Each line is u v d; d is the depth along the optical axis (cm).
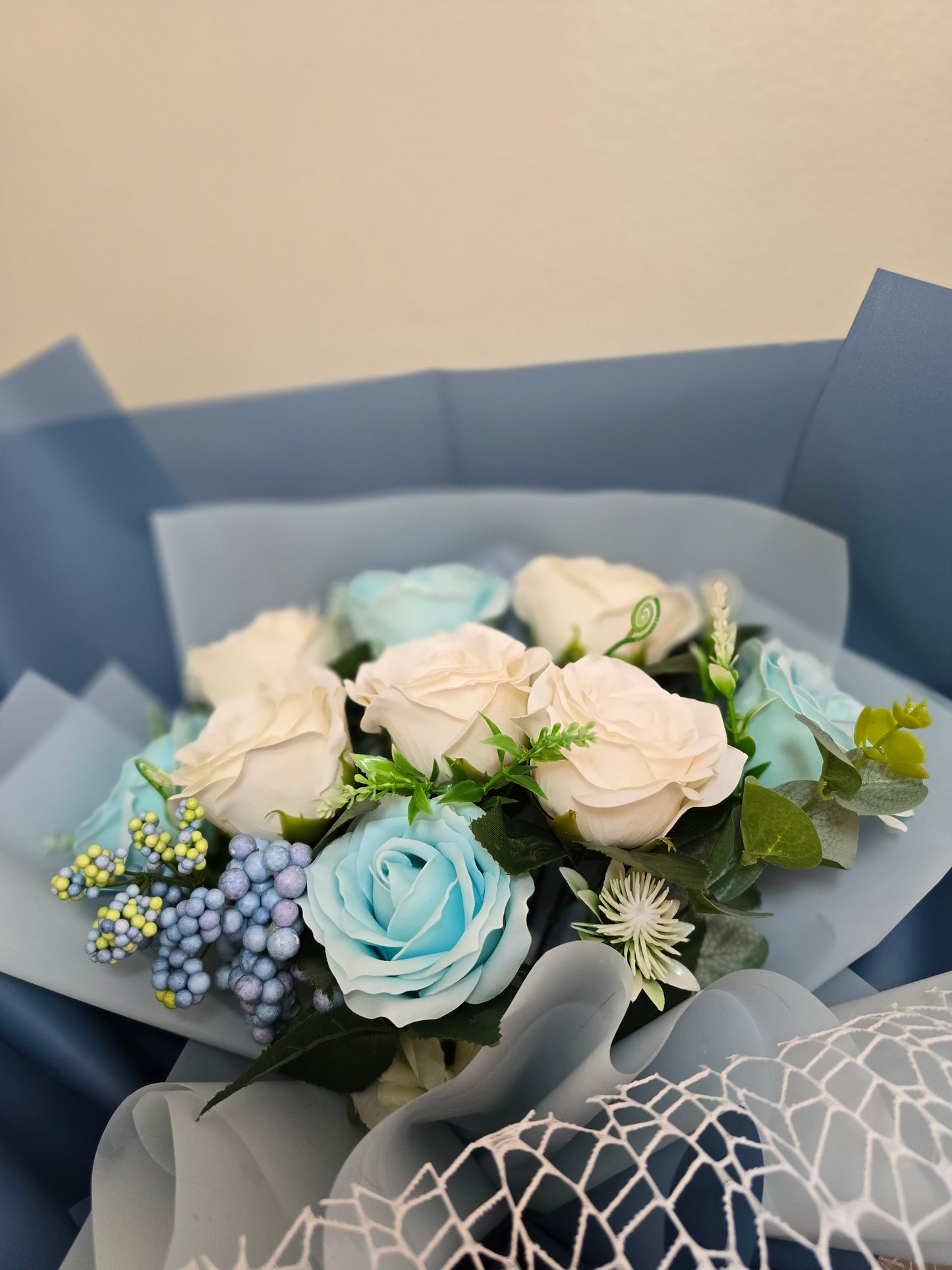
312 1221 20
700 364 39
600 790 23
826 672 32
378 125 46
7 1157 26
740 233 41
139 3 46
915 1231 19
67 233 52
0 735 39
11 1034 28
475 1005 24
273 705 27
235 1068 30
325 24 44
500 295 47
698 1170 23
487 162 45
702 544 40
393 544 46
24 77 49
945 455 32
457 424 44
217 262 51
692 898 25
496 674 25
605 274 45
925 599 34
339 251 49
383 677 27
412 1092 26
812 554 38
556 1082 27
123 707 48
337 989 24
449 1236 23
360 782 26
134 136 49
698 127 40
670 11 39
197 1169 24
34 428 49
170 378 55
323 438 47
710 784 24
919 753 24
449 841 24
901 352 32
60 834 35
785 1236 22
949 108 36
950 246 38
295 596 48
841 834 26
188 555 48
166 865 27
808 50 37
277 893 25
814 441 36
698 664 32
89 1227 24
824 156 38
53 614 50
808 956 28
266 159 48
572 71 41
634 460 42
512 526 44
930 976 28
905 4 35
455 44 43
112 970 28
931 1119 20
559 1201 25
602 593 32
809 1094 23
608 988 24
